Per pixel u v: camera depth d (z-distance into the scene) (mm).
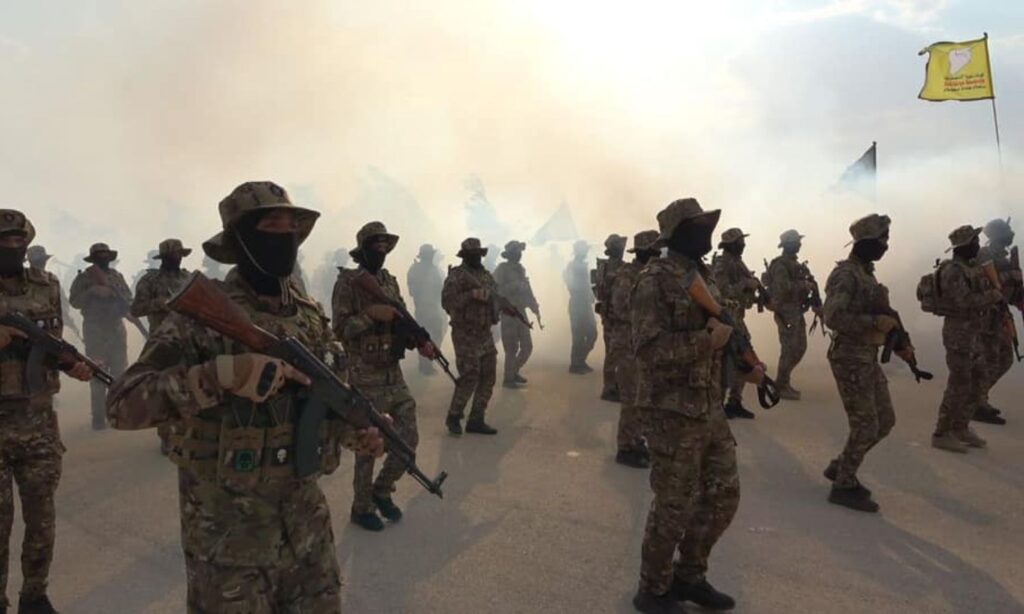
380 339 4426
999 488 5152
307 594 2131
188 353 1915
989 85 13695
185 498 2016
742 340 3223
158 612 3439
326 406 2076
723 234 7734
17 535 4469
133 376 1801
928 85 14289
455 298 6645
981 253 7715
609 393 8359
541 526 4484
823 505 4852
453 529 4441
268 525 2018
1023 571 3832
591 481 5387
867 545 4180
